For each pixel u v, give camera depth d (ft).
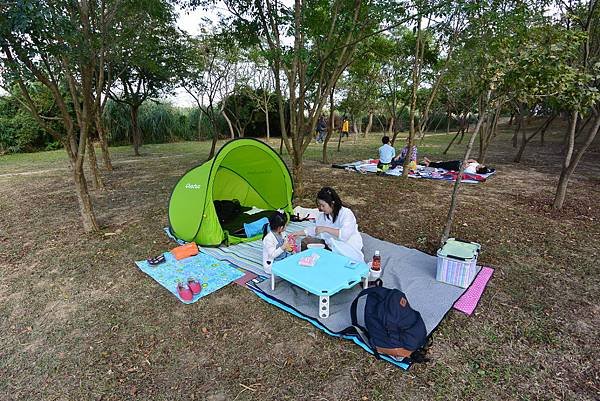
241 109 71.36
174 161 43.14
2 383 8.46
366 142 66.90
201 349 9.51
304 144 23.68
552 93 12.79
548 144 55.21
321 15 20.84
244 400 7.89
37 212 22.00
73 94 18.34
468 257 11.91
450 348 9.37
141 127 68.39
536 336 9.84
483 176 29.89
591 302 11.51
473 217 19.97
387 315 9.12
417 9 17.03
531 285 12.53
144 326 10.47
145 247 16.14
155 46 34.12
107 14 18.33
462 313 10.85
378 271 12.71
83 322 10.71
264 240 13.57
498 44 13.39
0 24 11.41
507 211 21.06
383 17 17.17
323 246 13.67
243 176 21.13
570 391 8.02
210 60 44.11
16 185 30.27
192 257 14.97
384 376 8.46
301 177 24.26
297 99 23.39
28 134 55.98
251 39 23.25
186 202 16.81
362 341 9.49
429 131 97.19
